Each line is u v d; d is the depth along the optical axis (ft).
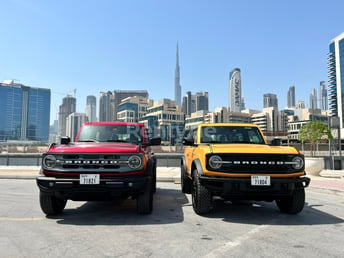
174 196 23.67
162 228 13.70
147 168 15.84
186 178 23.26
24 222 14.82
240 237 12.34
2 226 14.01
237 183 14.42
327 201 22.26
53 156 14.75
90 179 14.07
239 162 14.83
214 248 10.89
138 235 12.53
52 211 16.05
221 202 21.15
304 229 13.74
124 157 14.89
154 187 24.73
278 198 15.40
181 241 11.73
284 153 14.99
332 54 449.48
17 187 28.99
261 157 14.92
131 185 14.33
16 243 11.41
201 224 14.52
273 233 13.01
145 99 522.06
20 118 560.20
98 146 15.88
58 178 14.30
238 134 20.26
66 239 11.93
